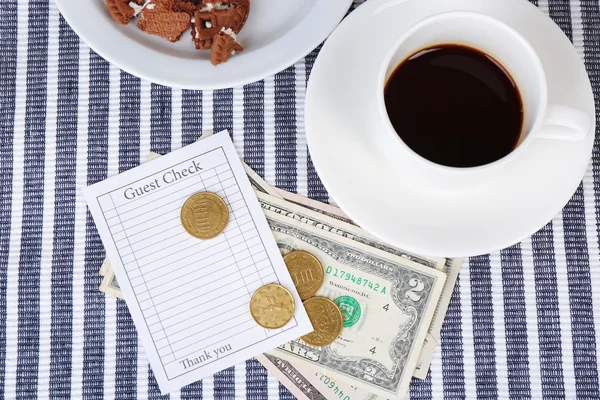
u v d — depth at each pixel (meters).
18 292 0.60
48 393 0.60
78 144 0.60
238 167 0.60
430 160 0.53
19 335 0.60
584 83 0.55
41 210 0.60
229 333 0.60
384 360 0.60
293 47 0.57
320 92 0.55
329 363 0.60
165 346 0.60
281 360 0.60
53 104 0.61
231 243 0.60
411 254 0.60
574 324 0.60
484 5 0.55
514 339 0.60
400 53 0.52
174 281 0.60
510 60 0.52
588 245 0.60
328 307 0.60
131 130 0.60
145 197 0.60
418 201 0.55
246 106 0.60
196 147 0.60
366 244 0.60
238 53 0.58
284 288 0.59
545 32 0.55
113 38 0.58
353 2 0.60
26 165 0.61
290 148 0.60
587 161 0.55
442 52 0.53
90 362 0.60
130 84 0.61
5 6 0.61
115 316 0.60
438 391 0.60
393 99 0.53
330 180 0.55
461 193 0.55
